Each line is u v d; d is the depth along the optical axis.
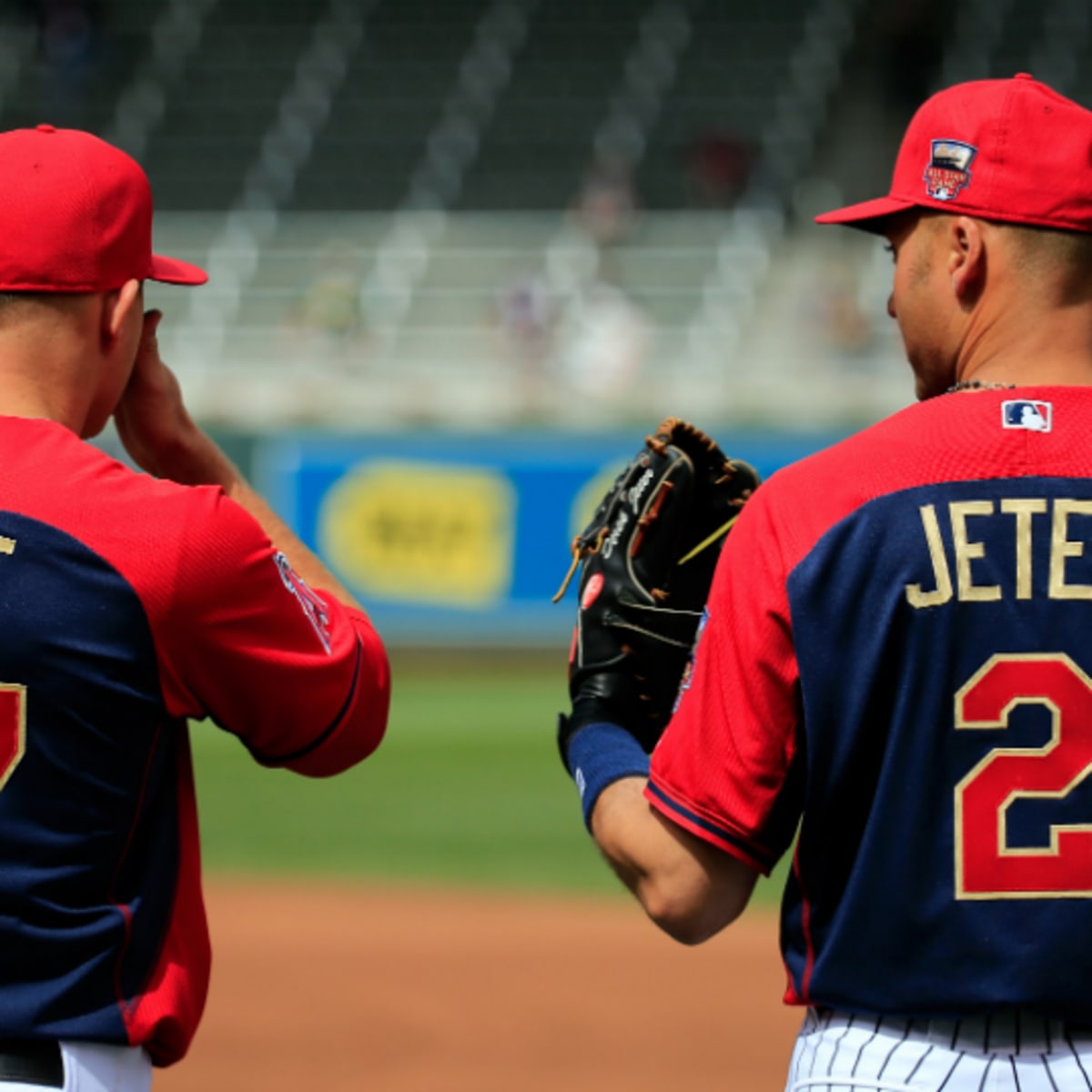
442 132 85.00
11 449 7.95
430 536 59.09
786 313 69.44
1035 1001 7.39
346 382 66.62
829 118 83.38
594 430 58.72
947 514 7.57
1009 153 7.75
